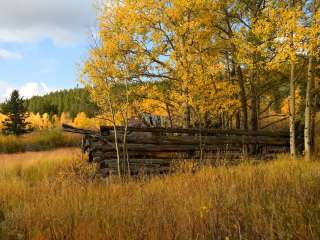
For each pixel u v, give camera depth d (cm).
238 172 782
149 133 1406
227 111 1504
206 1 1292
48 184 887
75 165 1349
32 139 3119
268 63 1101
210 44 1430
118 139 1139
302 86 1577
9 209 691
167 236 418
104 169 1108
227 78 1576
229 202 499
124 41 1273
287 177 661
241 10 1417
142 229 435
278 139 1373
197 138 1234
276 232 383
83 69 1162
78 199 629
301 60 1398
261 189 568
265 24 1085
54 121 8856
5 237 493
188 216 455
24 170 1491
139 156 1164
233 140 1282
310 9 1196
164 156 1195
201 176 790
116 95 1240
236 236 404
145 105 1453
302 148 1397
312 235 362
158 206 534
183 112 1431
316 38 1024
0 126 5947
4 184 976
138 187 780
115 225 469
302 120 1797
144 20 1289
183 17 1314
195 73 1324
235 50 1395
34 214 561
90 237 448
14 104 5294
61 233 457
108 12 1315
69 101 10662
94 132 1162
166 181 820
